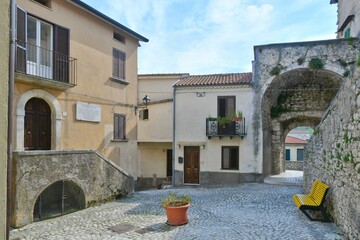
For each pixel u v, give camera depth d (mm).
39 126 10492
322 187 6992
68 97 11227
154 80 20641
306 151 10969
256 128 15070
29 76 9344
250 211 8242
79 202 8727
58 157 8008
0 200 2068
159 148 19859
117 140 13641
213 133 15508
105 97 12992
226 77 17047
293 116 16938
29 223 7078
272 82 14781
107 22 12969
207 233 6148
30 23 9922
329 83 15859
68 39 11117
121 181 10758
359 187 4645
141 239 5844
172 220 6840
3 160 2111
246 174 15164
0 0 2131
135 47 15172
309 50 14008
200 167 16000
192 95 16234
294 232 5996
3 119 2123
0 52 2111
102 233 6289
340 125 5875
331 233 5793
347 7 14719
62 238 5980
